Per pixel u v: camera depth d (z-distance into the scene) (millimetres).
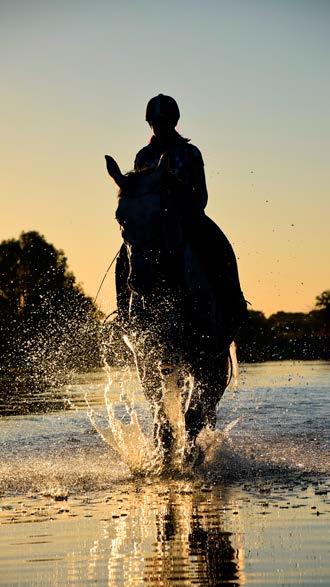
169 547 7344
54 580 6602
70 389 26531
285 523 8000
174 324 10969
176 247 10844
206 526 8016
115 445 12469
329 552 7012
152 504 9188
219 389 12117
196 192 11461
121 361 12328
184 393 11242
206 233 11359
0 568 6938
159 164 10914
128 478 10930
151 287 10648
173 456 11172
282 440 13719
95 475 11094
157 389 11195
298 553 7016
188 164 11914
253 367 37906
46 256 78812
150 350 11055
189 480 10719
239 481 10523
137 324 10984
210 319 11336
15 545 7586
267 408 18781
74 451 13117
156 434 11359
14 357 38438
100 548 7387
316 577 6438
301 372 31750
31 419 17500
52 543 7609
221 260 11555
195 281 11141
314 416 17047
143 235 10633
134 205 10688
